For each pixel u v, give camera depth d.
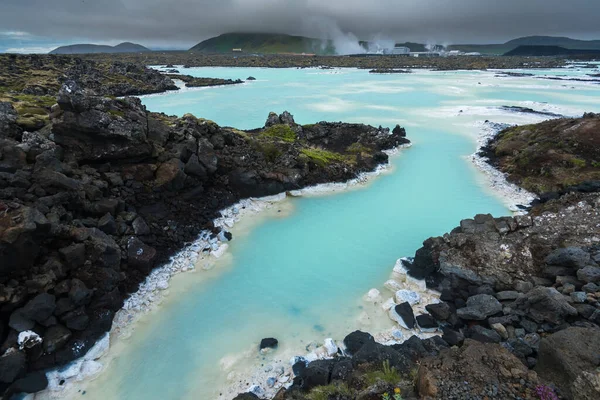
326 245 25.69
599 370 10.11
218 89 109.94
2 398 13.69
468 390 10.42
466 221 23.36
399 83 126.62
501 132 51.38
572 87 108.94
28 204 19.09
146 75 114.31
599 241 19.73
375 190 35.50
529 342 15.18
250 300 20.03
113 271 19.00
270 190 32.47
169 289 20.81
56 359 15.23
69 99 23.72
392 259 24.03
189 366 15.82
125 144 26.17
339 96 94.75
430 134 56.59
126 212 23.72
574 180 32.72
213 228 26.66
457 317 17.66
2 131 24.27
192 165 28.72
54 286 16.62
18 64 97.06
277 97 92.56
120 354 16.45
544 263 19.48
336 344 16.73
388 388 11.47
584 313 15.84
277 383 14.71
